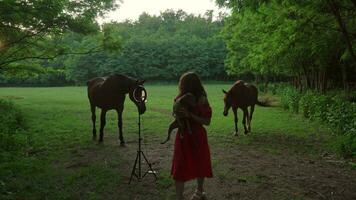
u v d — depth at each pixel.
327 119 12.42
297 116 15.73
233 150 8.68
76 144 9.19
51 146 8.82
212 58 75.44
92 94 9.52
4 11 9.04
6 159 6.89
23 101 25.31
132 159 7.60
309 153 8.29
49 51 13.22
